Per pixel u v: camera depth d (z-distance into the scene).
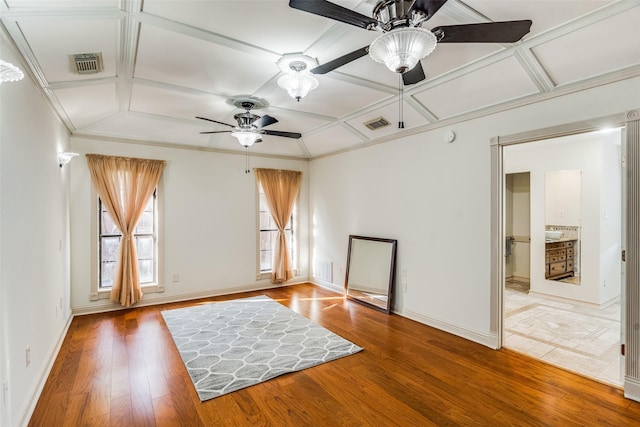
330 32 2.33
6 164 1.95
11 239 2.01
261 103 3.74
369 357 3.16
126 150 4.75
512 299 5.25
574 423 2.18
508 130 3.23
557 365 3.00
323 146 5.60
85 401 2.44
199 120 4.30
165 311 4.58
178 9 2.05
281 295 5.45
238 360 3.10
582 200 4.91
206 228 5.36
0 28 1.98
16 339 2.08
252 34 2.35
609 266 4.91
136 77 3.01
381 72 3.00
